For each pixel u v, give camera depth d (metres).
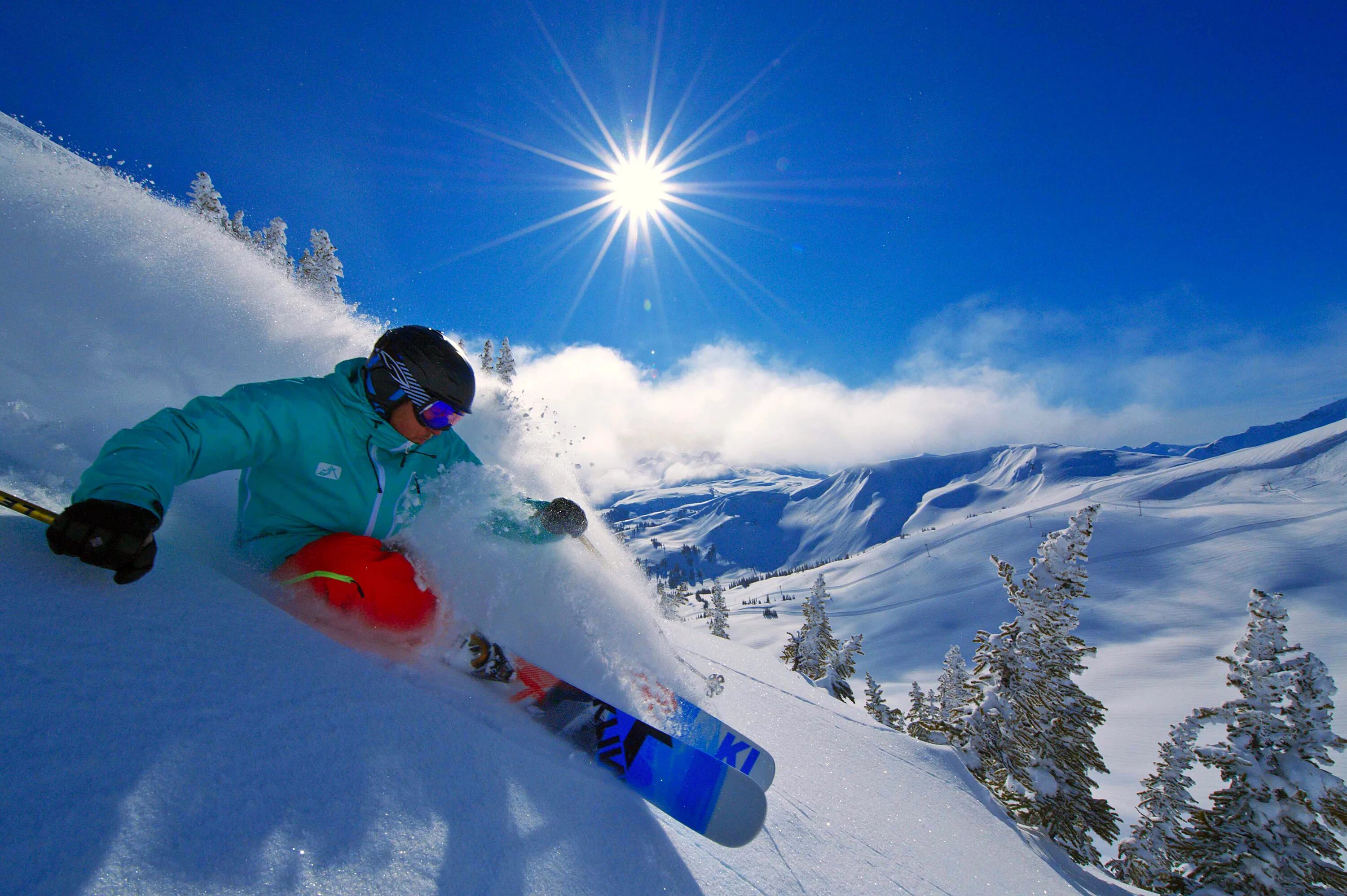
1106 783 55.31
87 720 0.83
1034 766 14.93
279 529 1.87
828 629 27.80
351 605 1.71
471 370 1.95
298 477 1.83
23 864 0.62
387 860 0.88
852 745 4.34
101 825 0.70
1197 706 74.06
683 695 2.96
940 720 16.91
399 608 1.74
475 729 1.36
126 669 0.96
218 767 0.86
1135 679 89.00
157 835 0.72
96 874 0.64
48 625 0.96
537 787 1.31
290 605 1.67
